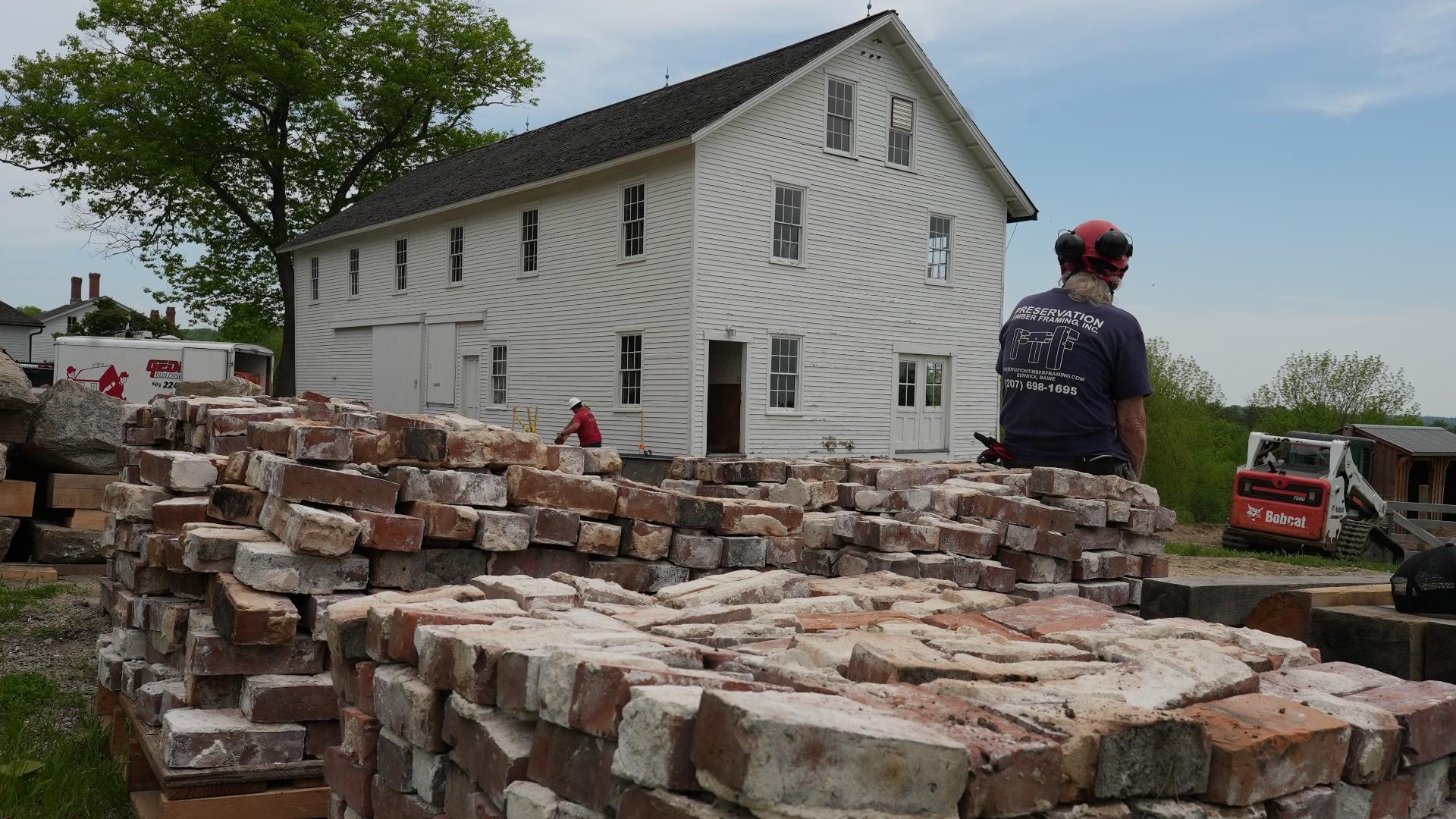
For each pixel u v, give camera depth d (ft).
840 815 5.64
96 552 35.55
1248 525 65.26
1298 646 11.17
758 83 69.15
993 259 83.46
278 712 13.20
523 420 80.28
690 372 65.82
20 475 37.99
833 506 22.12
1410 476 82.07
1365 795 8.11
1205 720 7.72
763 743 5.53
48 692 21.72
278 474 14.14
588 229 74.43
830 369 72.95
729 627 10.82
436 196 91.86
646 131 72.02
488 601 11.01
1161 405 122.83
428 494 14.84
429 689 8.98
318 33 117.08
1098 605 13.14
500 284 83.05
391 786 9.53
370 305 100.32
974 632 10.80
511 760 7.78
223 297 131.13
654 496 16.26
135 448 23.41
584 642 8.76
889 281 76.33
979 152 81.15
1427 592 12.72
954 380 80.43
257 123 122.93
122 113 116.88
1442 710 8.89
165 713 14.29
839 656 9.29
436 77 124.57
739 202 67.82
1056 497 18.88
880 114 75.82
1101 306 19.57
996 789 6.31
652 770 6.24
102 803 15.98
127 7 116.16
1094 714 7.19
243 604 13.05
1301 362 158.92
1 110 117.08
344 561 13.84
